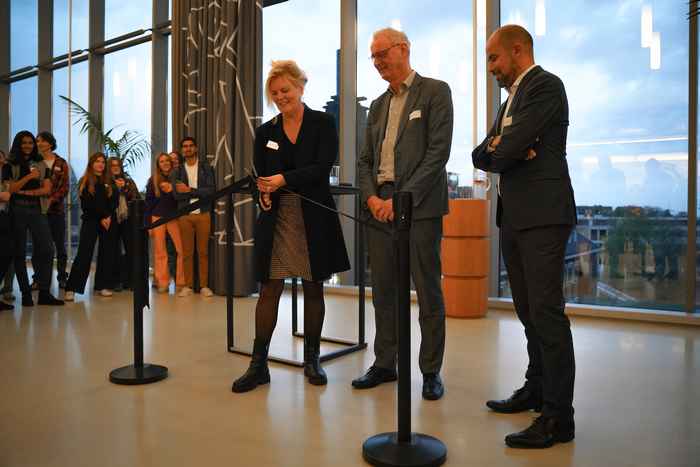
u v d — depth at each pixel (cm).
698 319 379
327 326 391
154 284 605
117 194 530
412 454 168
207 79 577
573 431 186
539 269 184
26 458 172
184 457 173
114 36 780
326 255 246
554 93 183
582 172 441
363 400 229
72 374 266
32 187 461
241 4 548
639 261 420
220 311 447
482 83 472
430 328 237
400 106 248
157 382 255
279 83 240
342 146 556
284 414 212
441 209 238
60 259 570
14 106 948
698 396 232
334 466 166
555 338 184
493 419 207
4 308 448
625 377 260
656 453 175
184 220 537
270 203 243
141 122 743
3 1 931
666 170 408
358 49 560
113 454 175
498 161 185
